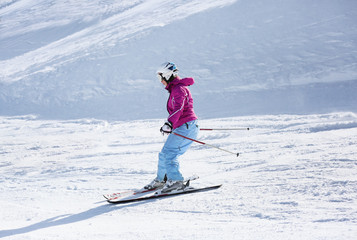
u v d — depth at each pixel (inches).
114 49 1834.4
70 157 603.2
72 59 1845.5
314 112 875.4
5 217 259.3
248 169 361.7
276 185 265.4
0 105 1428.4
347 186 233.3
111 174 424.2
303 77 1197.1
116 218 230.2
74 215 252.5
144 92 1336.1
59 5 3607.3
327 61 1277.1
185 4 2546.8
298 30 1610.5
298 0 1916.8
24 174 492.7
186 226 186.9
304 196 223.3
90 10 3218.5
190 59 1558.8
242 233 158.9
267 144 513.3
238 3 2069.4
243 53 1512.1
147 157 524.7
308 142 490.3
